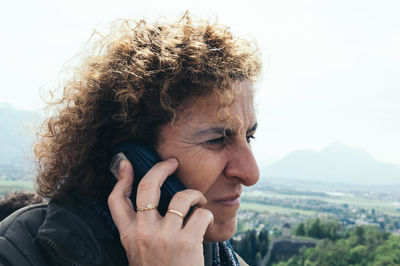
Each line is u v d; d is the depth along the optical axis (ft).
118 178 4.06
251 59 4.36
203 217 3.67
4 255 3.48
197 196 3.80
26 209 4.13
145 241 3.49
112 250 3.98
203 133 4.03
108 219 4.12
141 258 3.50
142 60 4.19
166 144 4.13
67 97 4.68
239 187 4.20
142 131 4.18
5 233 3.70
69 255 3.65
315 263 231.30
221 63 4.04
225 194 4.12
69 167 4.34
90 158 4.39
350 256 233.14
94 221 4.06
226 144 4.10
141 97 4.13
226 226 4.16
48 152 4.59
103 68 4.53
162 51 4.16
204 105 4.01
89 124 4.40
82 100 4.51
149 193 3.72
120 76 4.31
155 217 3.63
